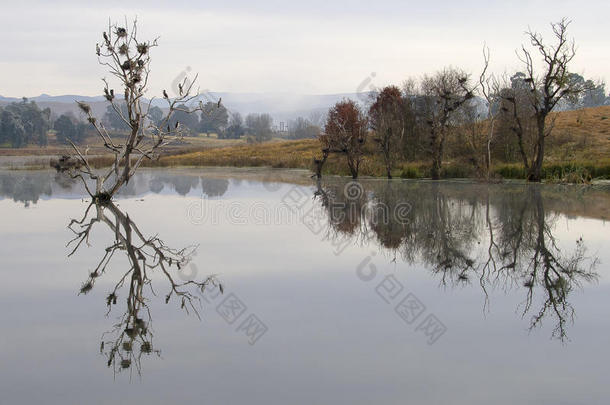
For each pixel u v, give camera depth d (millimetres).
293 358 6387
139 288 9547
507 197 24547
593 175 33562
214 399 5406
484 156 34875
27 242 13961
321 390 5594
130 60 20469
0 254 12500
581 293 9180
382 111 41750
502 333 7230
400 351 6574
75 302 8703
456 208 20859
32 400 5418
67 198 24938
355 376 5922
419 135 44469
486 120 43031
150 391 5582
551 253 12578
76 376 5961
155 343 6895
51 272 10727
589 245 13484
